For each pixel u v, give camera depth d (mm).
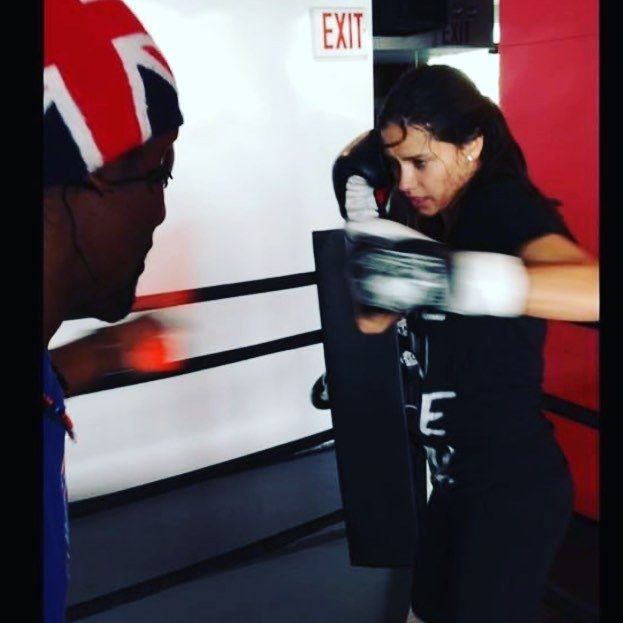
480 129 1414
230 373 3330
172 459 3230
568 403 2252
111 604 2279
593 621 2000
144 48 1291
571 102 2373
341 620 2209
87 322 2990
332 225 3518
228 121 3213
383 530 2285
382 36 3943
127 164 1324
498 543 1356
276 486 3189
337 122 3465
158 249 3127
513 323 1319
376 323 1417
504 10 2574
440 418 1392
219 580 2438
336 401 2234
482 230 1373
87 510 2545
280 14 3262
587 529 2545
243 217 3303
